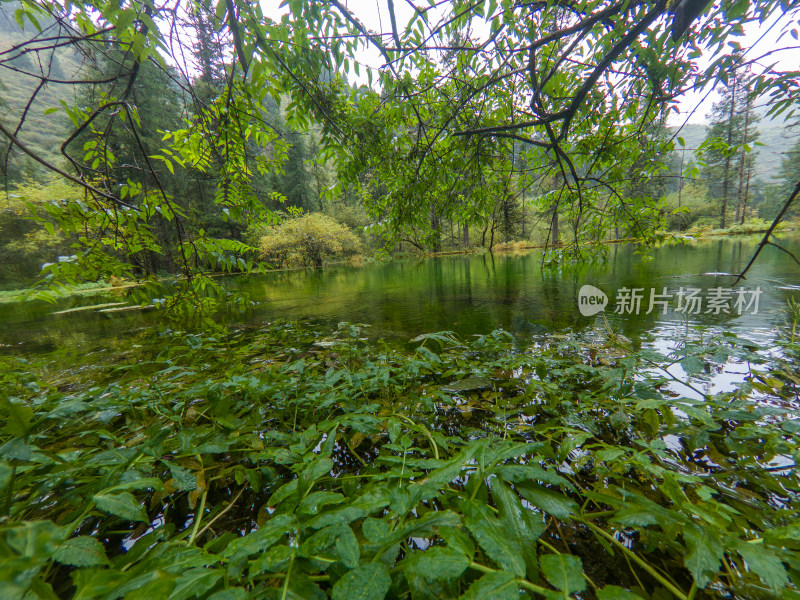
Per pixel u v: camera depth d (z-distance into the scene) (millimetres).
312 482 769
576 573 490
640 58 1671
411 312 4398
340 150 2400
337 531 578
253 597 488
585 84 1784
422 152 2564
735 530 766
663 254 11070
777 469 1056
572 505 679
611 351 2344
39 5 1097
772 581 511
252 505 1012
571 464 1143
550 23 1928
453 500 711
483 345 2320
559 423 1380
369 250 25953
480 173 2727
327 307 5176
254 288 8844
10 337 4387
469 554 510
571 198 2639
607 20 1618
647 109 1905
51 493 953
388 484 820
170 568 534
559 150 2305
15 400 837
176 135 1729
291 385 1719
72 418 1490
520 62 2180
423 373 2051
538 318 3631
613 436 1327
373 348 2787
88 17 1225
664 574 711
